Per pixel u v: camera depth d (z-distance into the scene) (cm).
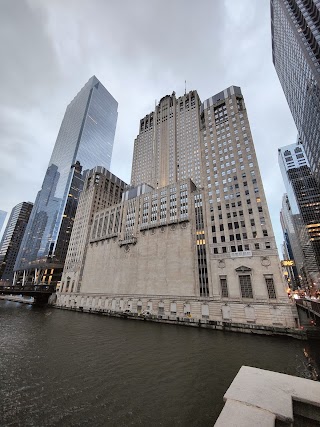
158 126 13612
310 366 2366
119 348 2934
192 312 5381
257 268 4994
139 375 2028
